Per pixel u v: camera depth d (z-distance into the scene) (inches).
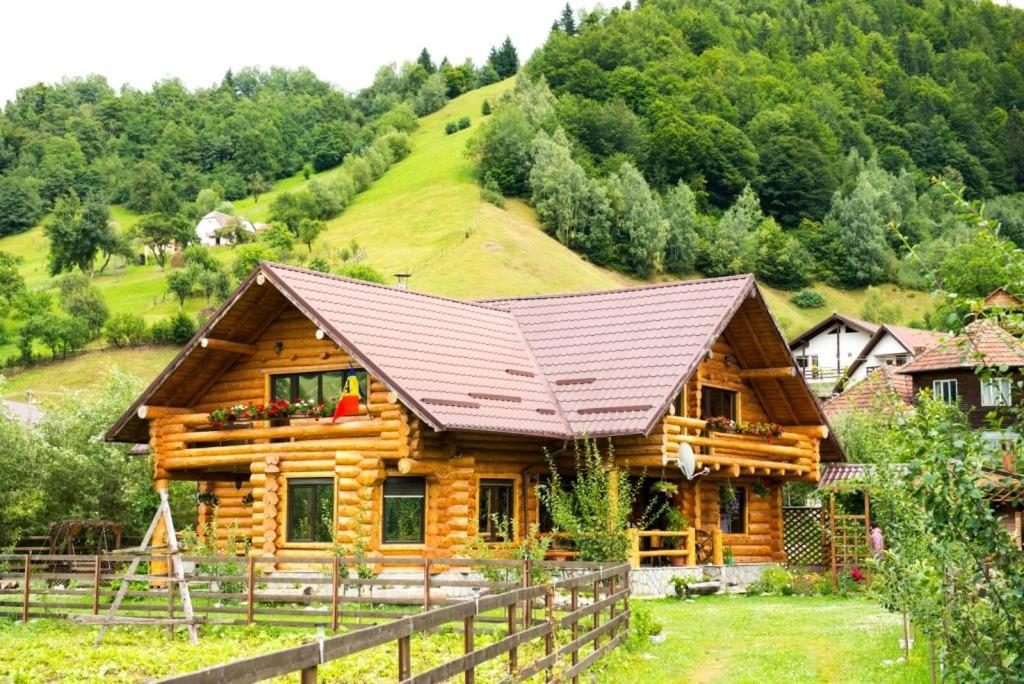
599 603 625.6
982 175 6230.3
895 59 7465.6
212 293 4517.7
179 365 1033.5
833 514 1136.8
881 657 651.5
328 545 969.5
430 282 4057.6
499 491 1040.2
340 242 4980.3
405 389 927.7
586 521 936.9
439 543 972.6
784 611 907.4
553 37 6727.4
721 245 5157.5
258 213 6633.9
